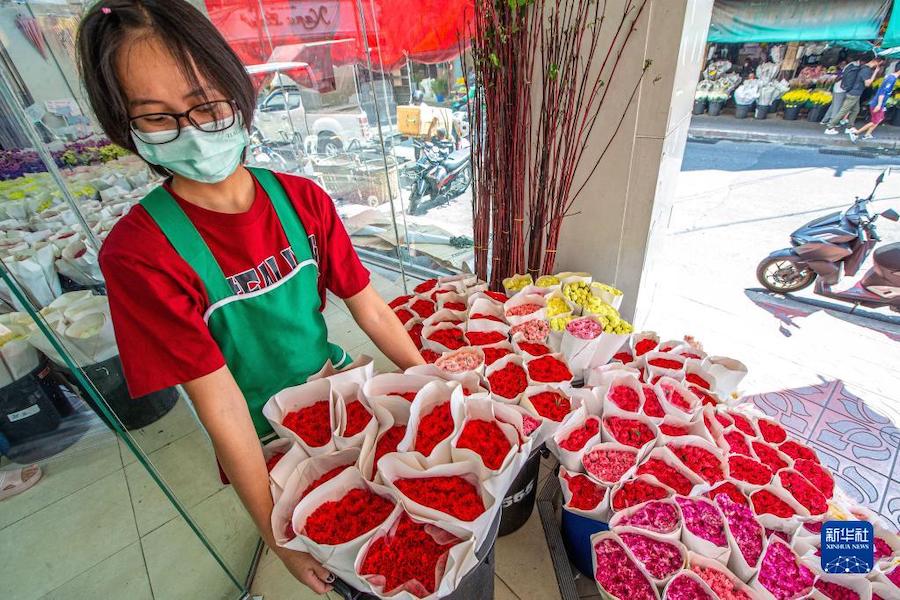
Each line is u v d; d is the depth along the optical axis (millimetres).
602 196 1585
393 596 592
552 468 1495
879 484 1393
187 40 550
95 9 528
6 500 1350
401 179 2910
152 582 1210
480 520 652
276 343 831
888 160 2361
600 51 1391
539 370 1162
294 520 687
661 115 1365
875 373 1750
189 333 659
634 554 897
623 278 1678
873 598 851
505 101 1455
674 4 1225
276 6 2412
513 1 1247
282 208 777
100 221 1824
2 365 1263
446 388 850
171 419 1242
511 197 1600
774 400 1684
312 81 2633
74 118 1808
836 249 1895
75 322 1080
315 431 829
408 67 2502
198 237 688
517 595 1138
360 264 919
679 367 1299
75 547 1236
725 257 2342
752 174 2680
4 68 1501
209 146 626
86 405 1355
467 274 1783
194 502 1254
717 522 926
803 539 932
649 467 1037
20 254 1177
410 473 739
